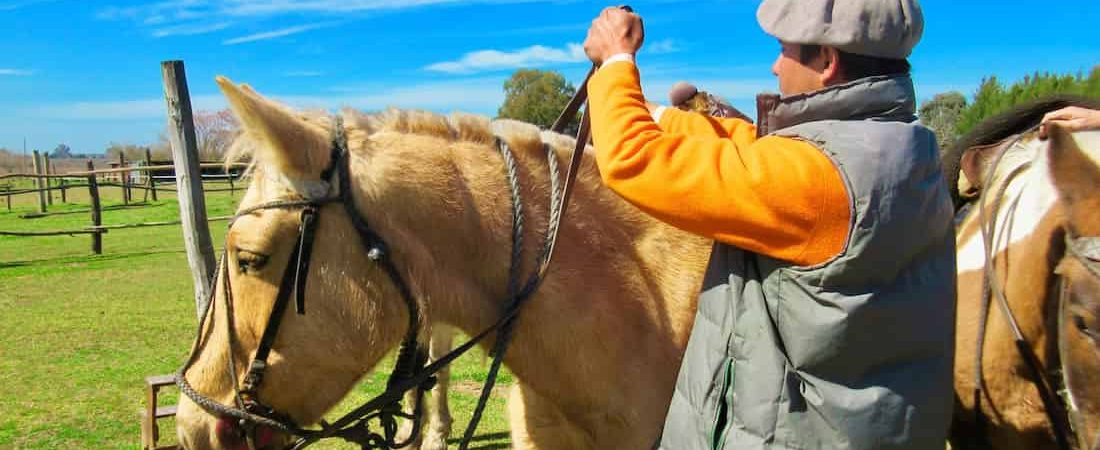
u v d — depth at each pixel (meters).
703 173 1.59
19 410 5.39
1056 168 1.79
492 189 2.13
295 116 2.02
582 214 2.22
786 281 1.59
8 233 12.50
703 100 2.84
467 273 2.13
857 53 1.62
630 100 1.76
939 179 1.61
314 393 2.05
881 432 1.57
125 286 10.16
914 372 1.61
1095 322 1.68
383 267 2.00
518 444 2.49
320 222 1.97
